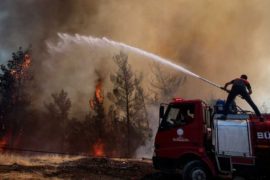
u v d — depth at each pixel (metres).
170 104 11.04
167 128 10.86
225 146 10.09
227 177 10.07
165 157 10.65
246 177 9.97
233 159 9.97
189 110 10.75
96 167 12.95
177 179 11.41
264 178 9.80
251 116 10.31
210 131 10.67
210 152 10.27
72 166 13.09
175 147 10.58
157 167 10.80
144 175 11.90
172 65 13.95
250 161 9.78
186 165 10.20
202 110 10.52
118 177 11.46
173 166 10.59
